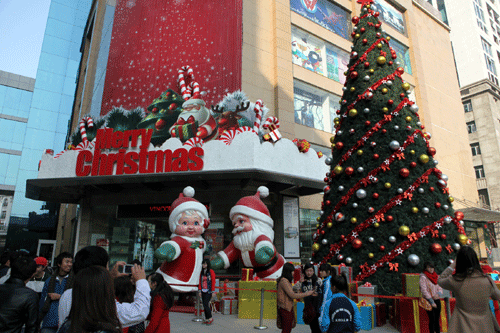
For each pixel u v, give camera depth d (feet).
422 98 85.46
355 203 26.25
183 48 56.08
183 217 34.12
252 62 55.47
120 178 42.93
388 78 28.78
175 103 52.54
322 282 17.07
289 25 61.82
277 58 57.93
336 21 72.38
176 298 35.35
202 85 53.16
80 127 51.37
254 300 27.86
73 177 44.37
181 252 33.01
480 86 130.72
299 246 50.03
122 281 10.81
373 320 22.39
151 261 50.93
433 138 85.56
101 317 6.57
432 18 103.09
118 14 61.67
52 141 114.52
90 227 53.36
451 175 88.02
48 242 82.33
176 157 42.27
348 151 28.17
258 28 58.44
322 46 68.33
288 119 56.24
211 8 57.57
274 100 56.54
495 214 68.85
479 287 10.86
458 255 11.53
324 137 62.28
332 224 27.25
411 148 26.53
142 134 44.04
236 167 40.78
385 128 27.20
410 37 89.71
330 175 29.09
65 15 126.82
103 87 58.44
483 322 10.66
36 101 115.24
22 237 105.70
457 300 11.27
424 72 91.61
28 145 111.75
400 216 24.82
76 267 8.10
